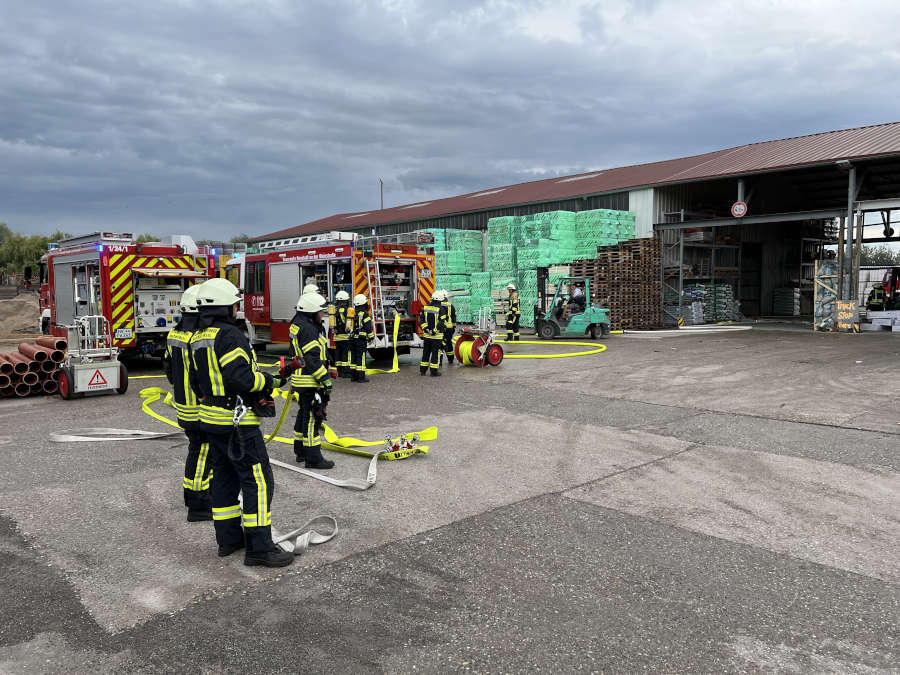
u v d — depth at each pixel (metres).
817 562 3.99
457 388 10.86
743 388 10.35
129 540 4.45
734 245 28.88
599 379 11.55
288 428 8.14
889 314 21.27
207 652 3.03
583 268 22.48
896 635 3.16
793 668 2.88
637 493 5.31
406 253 14.49
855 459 6.22
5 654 3.02
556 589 3.65
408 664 2.92
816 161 20.78
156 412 9.12
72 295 14.59
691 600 3.52
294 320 6.12
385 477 5.83
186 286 13.73
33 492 5.47
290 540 4.37
